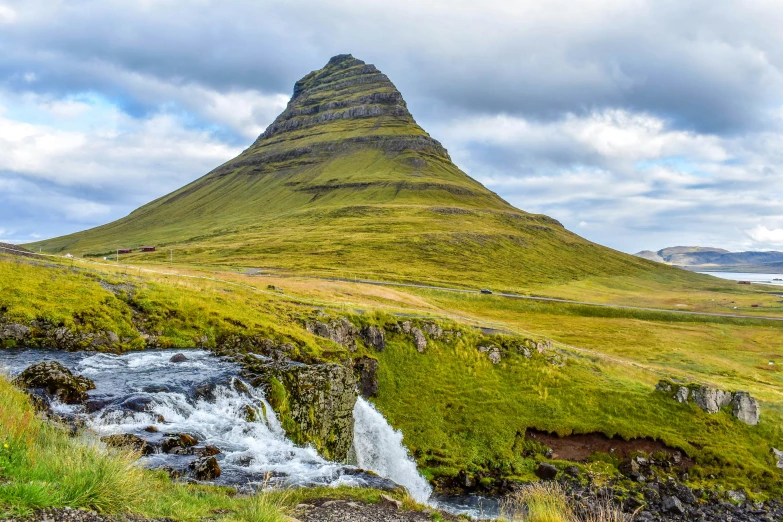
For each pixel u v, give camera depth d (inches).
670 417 2202.3
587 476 1839.3
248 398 1284.4
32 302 1568.7
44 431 650.8
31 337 1470.2
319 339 2069.4
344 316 2455.7
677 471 1946.4
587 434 2089.1
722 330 5290.4
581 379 2425.0
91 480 478.9
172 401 1145.4
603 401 2257.6
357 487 806.5
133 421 1020.5
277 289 3339.1
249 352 1763.0
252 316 2047.2
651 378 2568.9
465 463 1882.4
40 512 406.9
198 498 623.5
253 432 1139.3
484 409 2176.4
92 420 967.0
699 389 2294.5
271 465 911.0
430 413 2133.4
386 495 767.1
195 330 1779.0
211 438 1029.8
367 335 2436.0
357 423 1806.1
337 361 1875.0
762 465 2006.6
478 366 2453.2
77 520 419.2
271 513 568.4
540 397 2265.0
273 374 1433.3
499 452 1957.4
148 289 1939.0
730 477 1936.5
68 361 1373.0
